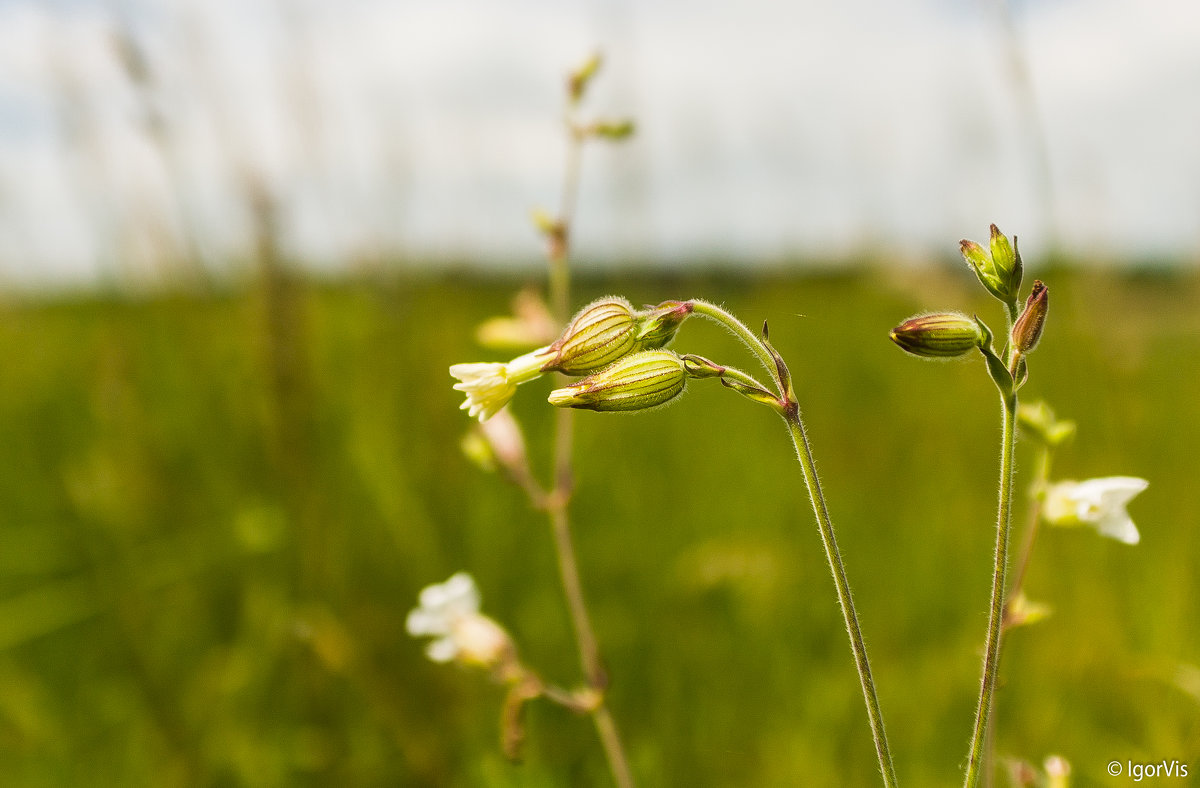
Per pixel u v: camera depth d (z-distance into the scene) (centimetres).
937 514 58
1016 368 28
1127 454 53
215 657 45
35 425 61
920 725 41
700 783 40
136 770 41
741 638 47
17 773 41
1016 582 34
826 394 81
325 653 41
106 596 45
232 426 55
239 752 41
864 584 52
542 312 41
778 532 56
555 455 60
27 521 50
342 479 54
